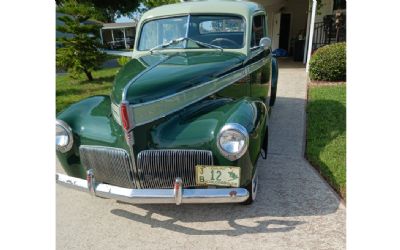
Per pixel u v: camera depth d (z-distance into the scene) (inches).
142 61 122.3
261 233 96.4
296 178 128.8
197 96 105.7
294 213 105.4
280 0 503.5
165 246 93.2
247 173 93.9
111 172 99.7
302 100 254.7
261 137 97.5
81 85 391.9
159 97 95.4
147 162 93.6
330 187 121.3
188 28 135.5
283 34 564.4
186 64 113.2
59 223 105.7
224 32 135.3
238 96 127.1
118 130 99.0
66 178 100.4
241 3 144.8
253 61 137.7
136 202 90.0
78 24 408.5
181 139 92.8
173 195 87.4
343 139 162.4
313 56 320.5
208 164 92.0
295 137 175.8
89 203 118.3
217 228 100.0
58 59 412.2
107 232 101.0
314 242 91.5
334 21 414.6
